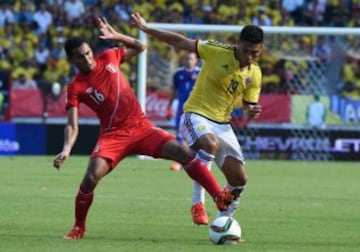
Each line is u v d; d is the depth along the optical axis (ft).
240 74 71.51
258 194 112.68
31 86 212.64
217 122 72.84
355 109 180.96
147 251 63.57
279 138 180.45
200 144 71.10
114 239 70.54
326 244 69.97
